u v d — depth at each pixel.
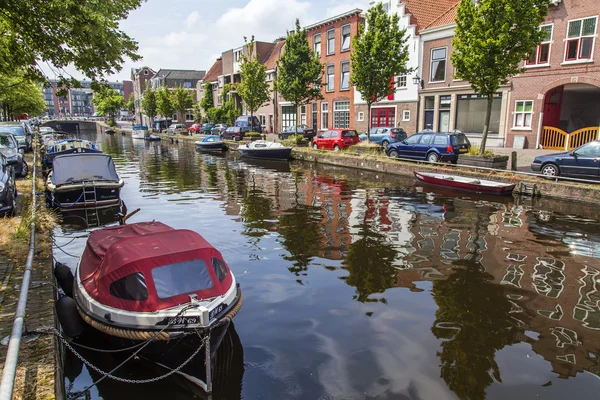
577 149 14.34
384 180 19.20
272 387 4.99
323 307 6.92
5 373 3.46
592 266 8.52
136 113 100.19
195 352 4.99
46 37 9.45
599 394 4.79
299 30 28.52
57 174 14.65
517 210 13.09
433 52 27.55
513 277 8.02
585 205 13.45
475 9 16.11
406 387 4.95
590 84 20.47
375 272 8.36
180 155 34.28
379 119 32.16
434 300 7.12
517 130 23.30
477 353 5.59
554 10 21.08
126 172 24.14
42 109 50.59
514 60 15.61
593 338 5.93
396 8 29.12
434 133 19.25
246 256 9.37
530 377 5.10
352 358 5.52
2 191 10.66
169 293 5.41
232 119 52.50
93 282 5.94
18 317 4.45
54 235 11.24
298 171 23.12
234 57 53.81
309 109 40.44
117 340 5.41
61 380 4.63
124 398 4.91
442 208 13.53
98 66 10.53
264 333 6.16
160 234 6.37
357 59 23.42
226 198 16.06
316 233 11.03
